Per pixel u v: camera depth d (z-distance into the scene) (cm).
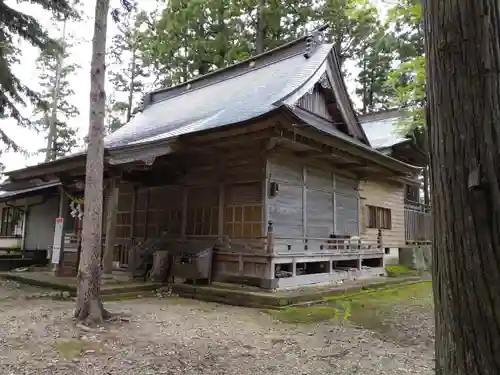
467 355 170
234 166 1009
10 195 1495
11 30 1227
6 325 544
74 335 497
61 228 1071
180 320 618
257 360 434
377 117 2108
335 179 1199
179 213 1127
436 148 193
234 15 1909
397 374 400
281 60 1348
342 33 2136
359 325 624
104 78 603
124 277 1033
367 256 1195
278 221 964
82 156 910
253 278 885
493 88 178
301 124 745
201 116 1130
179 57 2112
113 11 676
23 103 1331
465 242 175
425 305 819
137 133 1277
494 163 173
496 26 183
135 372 384
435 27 196
